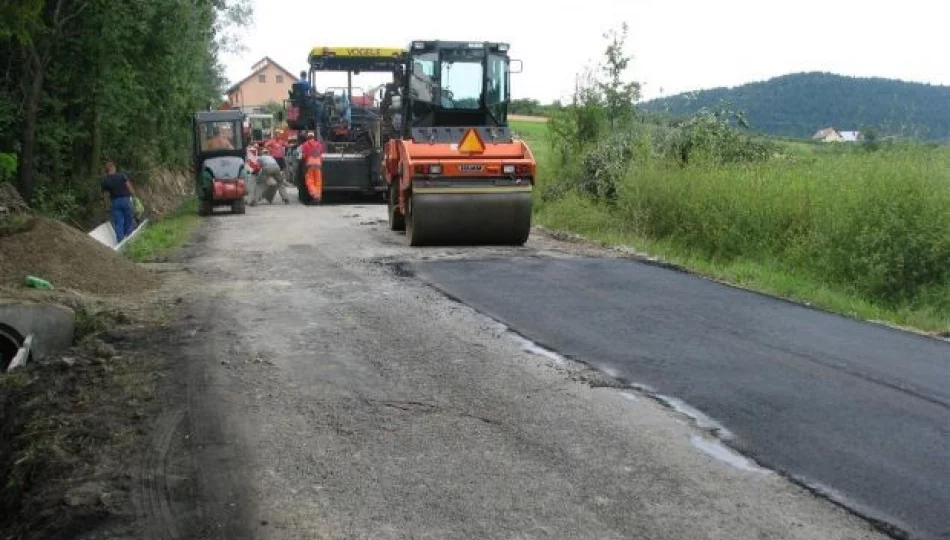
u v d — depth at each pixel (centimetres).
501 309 884
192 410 573
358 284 1029
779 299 966
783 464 482
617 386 624
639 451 501
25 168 1770
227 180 2103
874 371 671
